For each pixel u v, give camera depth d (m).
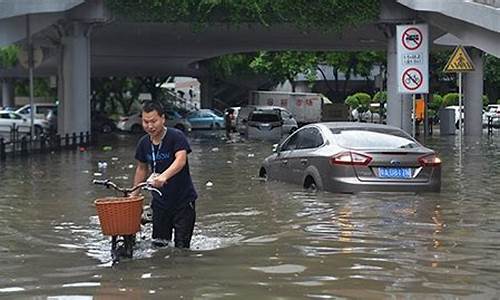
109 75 66.06
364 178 15.12
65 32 35.47
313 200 14.77
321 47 49.62
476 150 31.45
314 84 88.69
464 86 45.50
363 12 33.91
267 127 45.59
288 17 34.16
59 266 9.77
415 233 11.71
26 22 31.03
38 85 90.19
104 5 34.00
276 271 9.38
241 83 80.50
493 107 59.59
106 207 9.58
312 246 10.81
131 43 47.00
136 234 10.76
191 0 33.88
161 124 10.09
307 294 8.32
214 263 9.79
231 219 13.16
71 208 14.96
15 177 21.39
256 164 25.30
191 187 10.42
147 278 9.05
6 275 9.30
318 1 33.94
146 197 16.05
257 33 40.62
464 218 13.07
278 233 11.81
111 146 37.66
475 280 8.91
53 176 21.69
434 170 15.41
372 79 85.38
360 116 66.12
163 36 42.47
